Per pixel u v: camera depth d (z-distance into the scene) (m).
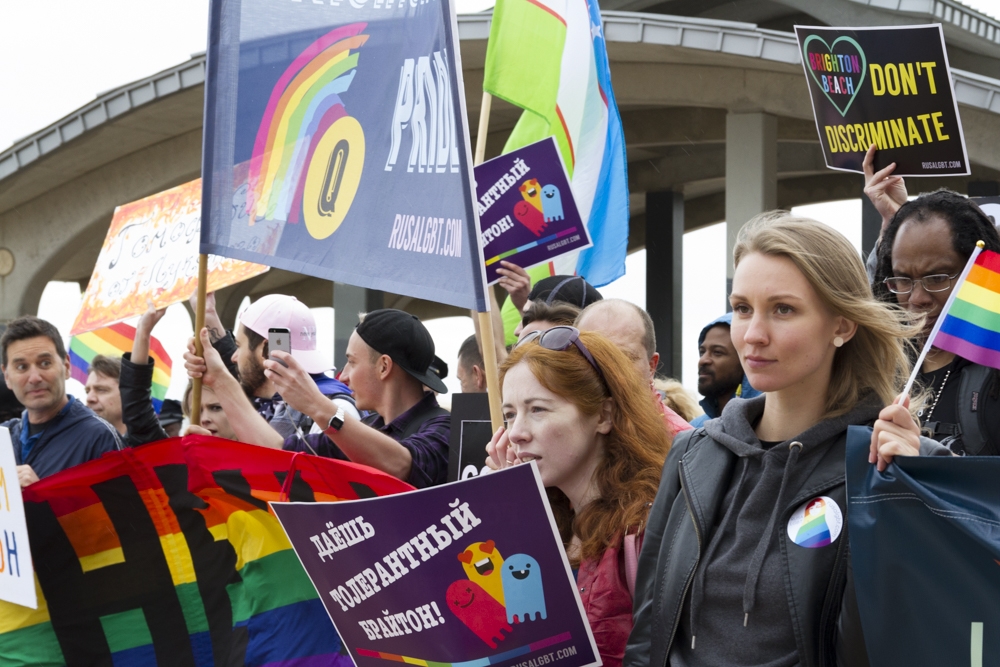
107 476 3.17
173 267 4.46
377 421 4.39
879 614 1.92
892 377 2.19
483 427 3.63
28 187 21.45
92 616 3.23
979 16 16.84
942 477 1.90
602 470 2.63
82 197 21.52
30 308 22.34
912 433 1.96
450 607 2.31
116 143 20.45
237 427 3.48
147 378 4.30
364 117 3.06
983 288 2.38
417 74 2.94
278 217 3.19
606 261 5.17
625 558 2.49
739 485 2.17
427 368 4.25
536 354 2.64
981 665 1.84
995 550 1.82
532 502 2.21
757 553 2.07
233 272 4.38
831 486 2.05
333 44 3.14
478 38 16.61
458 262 2.81
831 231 2.18
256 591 3.15
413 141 2.95
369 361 4.16
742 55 15.30
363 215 3.03
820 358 2.13
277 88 3.22
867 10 16.58
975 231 3.00
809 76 4.33
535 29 4.96
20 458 5.00
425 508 2.28
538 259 4.41
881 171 4.14
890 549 1.92
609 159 5.22
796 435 2.14
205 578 3.20
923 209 3.08
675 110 19.91
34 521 3.22
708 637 2.12
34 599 3.14
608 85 5.25
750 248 2.18
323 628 3.11
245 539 3.17
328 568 2.44
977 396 2.86
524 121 5.23
